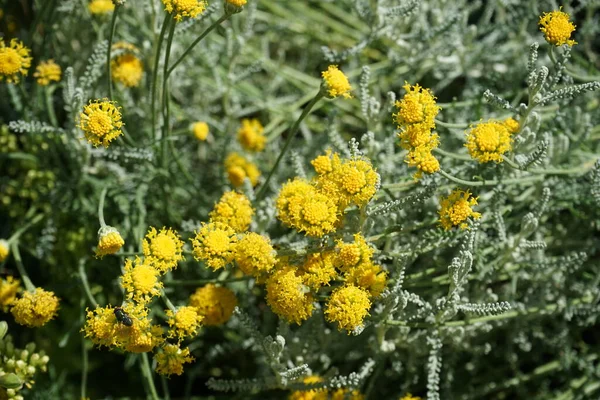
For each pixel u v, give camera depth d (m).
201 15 0.53
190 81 0.63
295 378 0.51
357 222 0.50
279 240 0.54
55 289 0.56
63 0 0.59
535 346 0.59
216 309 0.52
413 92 0.49
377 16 0.58
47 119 0.58
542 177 0.54
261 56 0.64
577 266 0.54
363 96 0.54
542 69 0.50
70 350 0.61
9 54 0.53
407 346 0.55
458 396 0.58
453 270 0.49
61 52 0.61
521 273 0.56
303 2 0.67
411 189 0.55
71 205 0.58
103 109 0.50
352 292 0.49
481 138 0.49
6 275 0.61
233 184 0.59
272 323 0.58
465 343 0.55
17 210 0.60
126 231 0.56
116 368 0.62
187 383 0.62
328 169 0.49
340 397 0.54
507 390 0.60
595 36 0.65
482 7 0.68
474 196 0.54
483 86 0.60
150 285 0.49
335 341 0.56
